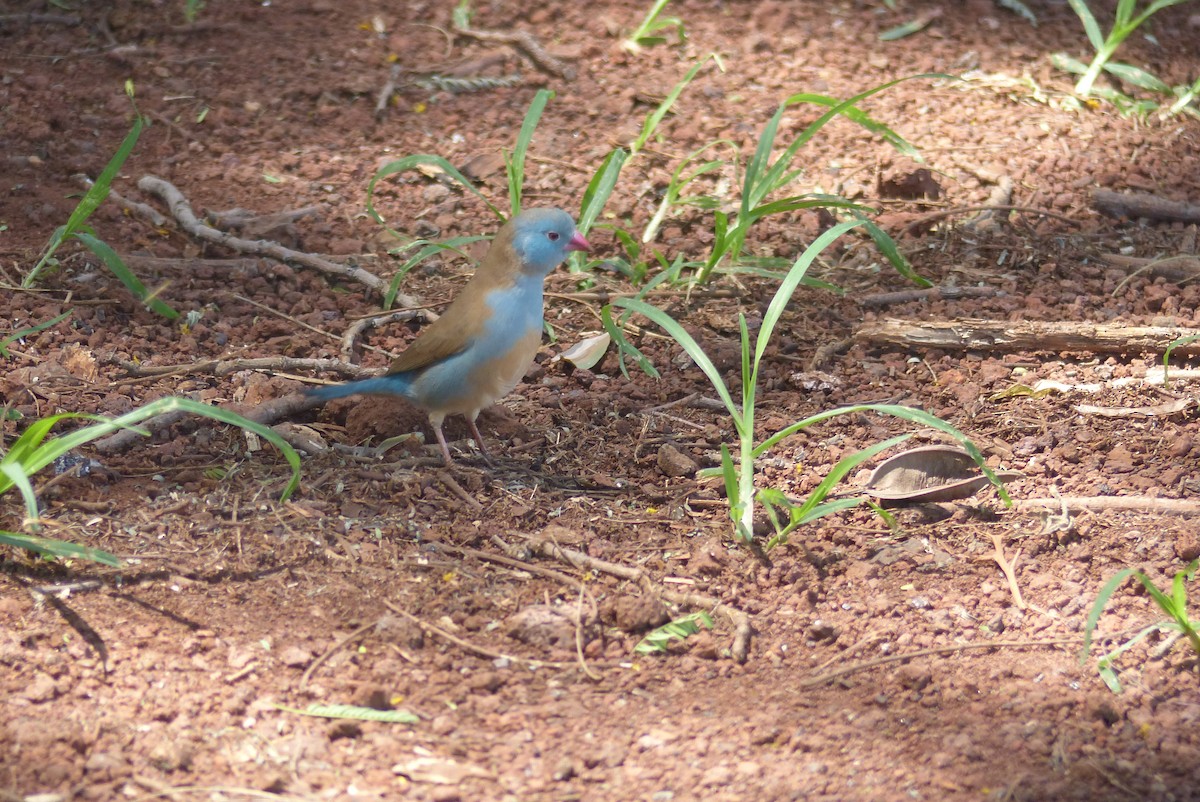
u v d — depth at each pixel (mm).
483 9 17328
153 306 11258
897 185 13961
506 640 7867
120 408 9961
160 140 14469
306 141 14641
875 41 17094
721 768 6797
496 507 9234
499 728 7078
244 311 11898
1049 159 14742
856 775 6785
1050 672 7699
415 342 9461
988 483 9516
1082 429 10312
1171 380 10961
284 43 16422
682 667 7715
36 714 6875
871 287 12742
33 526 8398
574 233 9375
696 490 9547
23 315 11336
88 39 16250
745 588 8453
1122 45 17359
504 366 9484
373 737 6953
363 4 17438
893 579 8602
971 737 7117
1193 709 7336
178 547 8445
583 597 8227
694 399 10828
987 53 16953
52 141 14266
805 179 14320
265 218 13109
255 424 7875
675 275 11734
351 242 12977
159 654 7430
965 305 12312
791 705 7379
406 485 9312
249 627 7750
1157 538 8945
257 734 6902
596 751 6895
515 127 15078
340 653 7582
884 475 9438
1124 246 13461
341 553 8547
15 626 7559
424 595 8211
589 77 16094
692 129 15102
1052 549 8914
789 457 10031
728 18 17453
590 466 9945
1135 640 7719
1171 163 14844
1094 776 6793
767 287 12703
